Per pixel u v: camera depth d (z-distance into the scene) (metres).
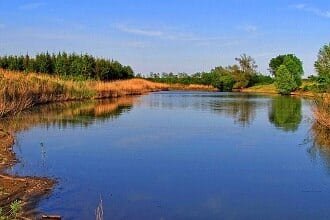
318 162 19.36
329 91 33.12
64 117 34.66
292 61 99.19
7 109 32.97
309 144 24.05
